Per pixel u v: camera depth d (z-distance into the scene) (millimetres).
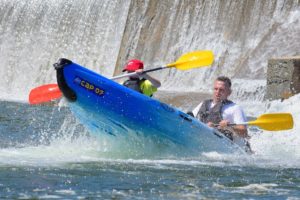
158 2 81188
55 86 32812
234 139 32500
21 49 93438
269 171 27766
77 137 36094
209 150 31844
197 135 31484
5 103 66500
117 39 83688
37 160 28312
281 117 32375
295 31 66938
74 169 26453
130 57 80875
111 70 82750
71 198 21641
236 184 24719
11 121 47000
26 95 86250
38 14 93625
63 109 56969
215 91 32406
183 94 62281
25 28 94250
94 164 27781
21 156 29297
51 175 25016
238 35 71625
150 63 78438
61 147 32438
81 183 23844
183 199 22016
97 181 24312
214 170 27500
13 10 96875
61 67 29781
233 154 32188
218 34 73625
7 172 25312
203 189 23625
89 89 30109
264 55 65688
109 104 30375
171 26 78500
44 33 91812
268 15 70125
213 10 75000
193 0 77312
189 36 76250
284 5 69500
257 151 34500
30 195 21812
